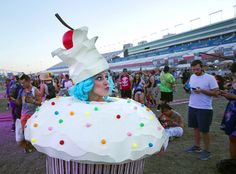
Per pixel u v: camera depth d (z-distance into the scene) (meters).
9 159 4.56
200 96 4.29
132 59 52.41
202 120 4.29
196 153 4.73
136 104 1.86
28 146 2.06
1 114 9.92
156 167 4.09
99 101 1.88
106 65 1.86
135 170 1.59
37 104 4.59
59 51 1.84
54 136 1.47
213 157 4.50
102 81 1.85
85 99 1.82
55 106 1.71
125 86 9.75
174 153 4.75
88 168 1.48
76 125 1.48
